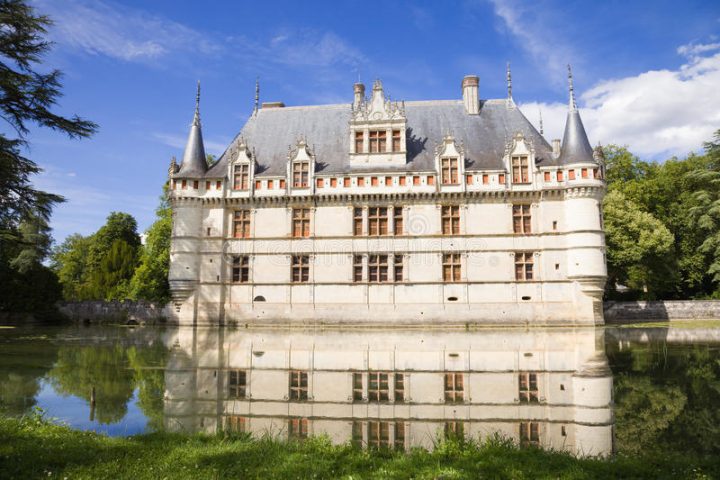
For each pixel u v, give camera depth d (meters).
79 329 43.09
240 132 51.22
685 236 56.09
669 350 24.42
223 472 8.23
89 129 22.33
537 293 42.84
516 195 43.97
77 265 92.12
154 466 8.54
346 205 45.25
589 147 43.62
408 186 44.78
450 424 12.21
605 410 13.38
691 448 10.21
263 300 44.94
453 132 48.38
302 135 49.84
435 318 43.25
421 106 50.91
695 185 57.25
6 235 25.11
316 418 12.82
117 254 64.44
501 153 46.31
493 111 49.88
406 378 18.00
